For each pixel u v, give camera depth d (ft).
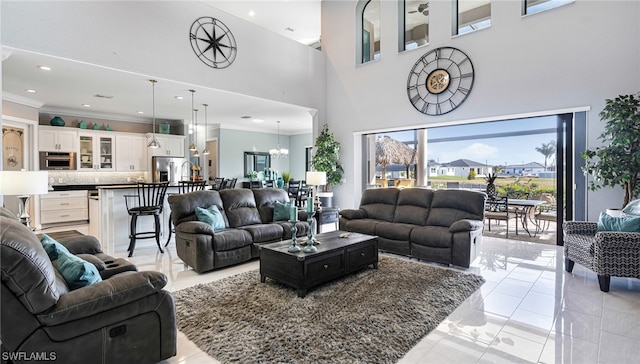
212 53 17.94
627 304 9.26
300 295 9.73
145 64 15.28
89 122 25.38
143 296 5.96
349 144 24.13
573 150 15.51
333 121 25.04
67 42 12.98
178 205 13.69
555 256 14.46
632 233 10.03
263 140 36.65
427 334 7.61
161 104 22.59
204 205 14.47
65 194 22.58
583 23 14.88
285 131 37.91
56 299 5.12
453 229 12.90
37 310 4.93
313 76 24.30
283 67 22.03
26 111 20.43
